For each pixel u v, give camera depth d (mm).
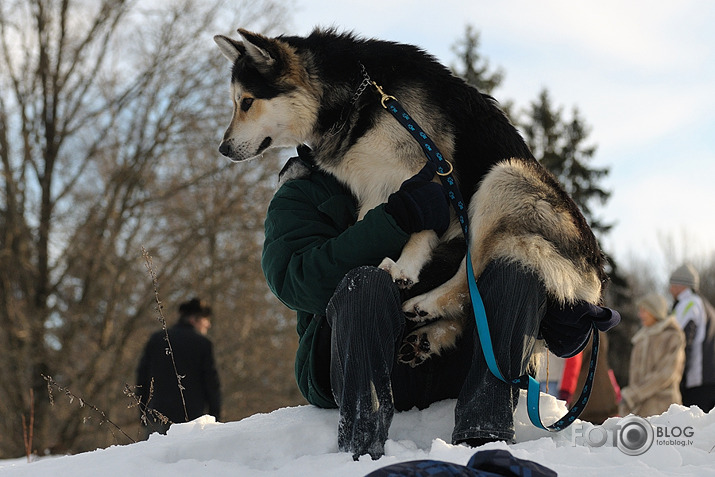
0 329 14234
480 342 2455
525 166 2998
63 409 14234
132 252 15188
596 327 2672
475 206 2889
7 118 14742
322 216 2938
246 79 3887
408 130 3100
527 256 2580
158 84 15062
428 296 2773
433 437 2604
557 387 5871
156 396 6230
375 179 3180
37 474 2350
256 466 2479
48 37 14891
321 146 3334
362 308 2352
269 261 2705
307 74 3695
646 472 1992
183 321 6488
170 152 15180
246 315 16438
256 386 16672
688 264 6977
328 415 2688
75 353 14711
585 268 2736
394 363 2688
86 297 14750
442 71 3355
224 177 15328
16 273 14547
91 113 15227
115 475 2225
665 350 6512
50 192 15070
